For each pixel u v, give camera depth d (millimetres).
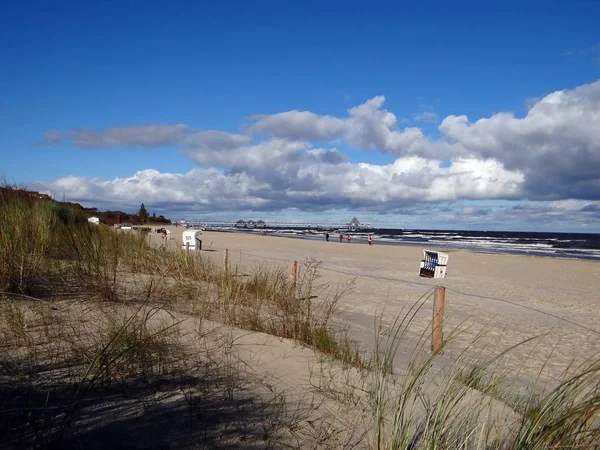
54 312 4809
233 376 3912
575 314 12180
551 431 2664
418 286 15602
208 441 2844
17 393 3107
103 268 6715
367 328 8023
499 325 9922
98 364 3578
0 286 5020
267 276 9656
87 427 2832
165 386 3531
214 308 6254
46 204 9188
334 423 3297
